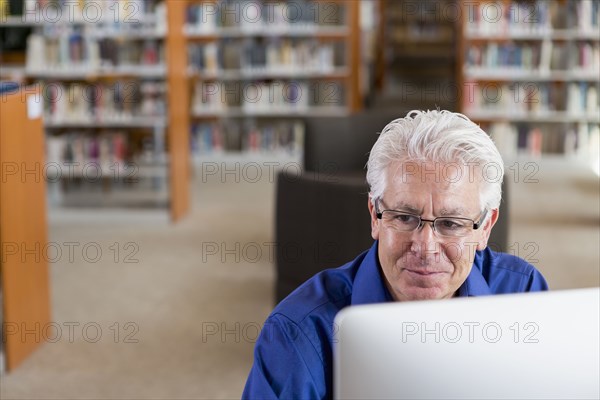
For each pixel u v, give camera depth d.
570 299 1.22
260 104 10.25
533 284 1.99
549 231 7.20
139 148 8.52
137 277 6.27
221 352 4.85
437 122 1.61
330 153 6.84
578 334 1.21
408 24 15.87
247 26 10.09
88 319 5.42
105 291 5.97
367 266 1.74
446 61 15.46
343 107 10.35
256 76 10.25
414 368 1.21
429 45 15.91
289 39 10.35
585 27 9.95
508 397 1.22
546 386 1.22
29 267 4.85
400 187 1.61
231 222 7.86
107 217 7.93
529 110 10.12
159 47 8.38
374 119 6.92
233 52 10.12
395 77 15.20
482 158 1.61
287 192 4.76
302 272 4.76
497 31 10.05
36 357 4.81
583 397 1.23
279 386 1.68
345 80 10.33
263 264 6.55
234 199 8.74
